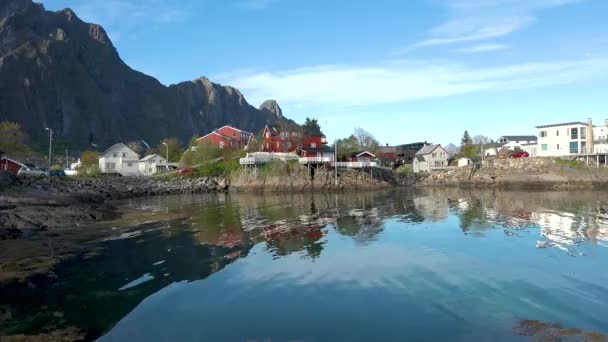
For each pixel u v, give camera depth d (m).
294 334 11.04
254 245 22.56
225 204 48.81
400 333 10.91
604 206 38.91
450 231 25.50
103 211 36.75
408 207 40.50
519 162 81.38
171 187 75.62
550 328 10.92
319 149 87.00
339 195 61.22
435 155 109.94
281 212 38.50
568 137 81.38
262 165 77.50
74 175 85.94
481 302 12.96
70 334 11.38
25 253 21.39
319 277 16.16
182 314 12.66
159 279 16.39
